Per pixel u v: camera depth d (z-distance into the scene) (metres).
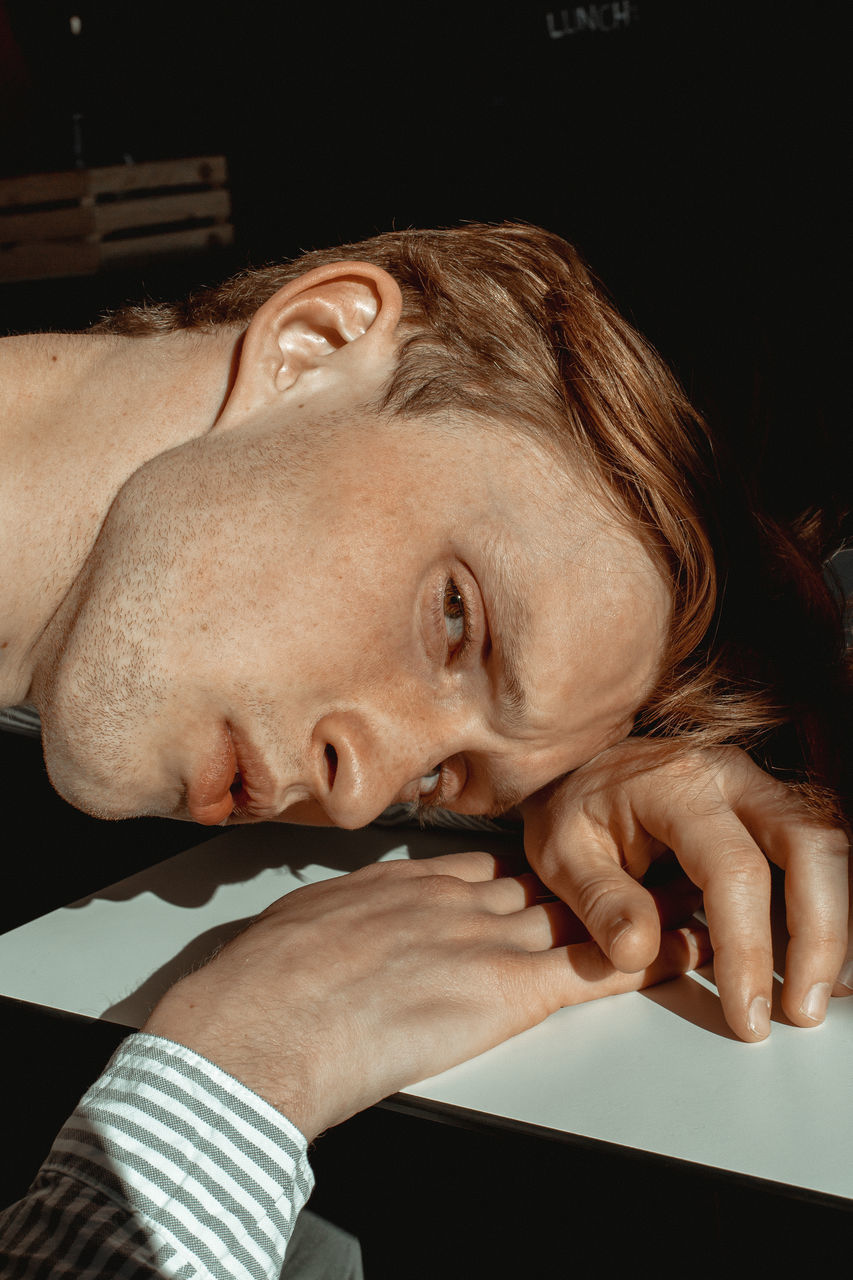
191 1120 0.71
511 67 3.69
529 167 3.74
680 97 3.28
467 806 1.06
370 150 4.10
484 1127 0.74
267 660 0.89
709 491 1.04
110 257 3.71
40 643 1.09
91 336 1.17
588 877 0.91
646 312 1.16
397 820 1.25
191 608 0.91
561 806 0.99
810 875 0.85
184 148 4.28
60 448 1.07
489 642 0.92
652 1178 0.69
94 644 0.94
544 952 0.89
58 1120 1.10
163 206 3.76
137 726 0.93
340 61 4.03
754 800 0.93
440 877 0.98
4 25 3.88
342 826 0.93
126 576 0.94
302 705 0.91
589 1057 0.81
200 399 1.08
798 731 1.05
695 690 1.03
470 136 3.90
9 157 4.07
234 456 0.97
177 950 0.98
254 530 0.92
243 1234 0.70
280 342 1.04
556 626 0.90
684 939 0.93
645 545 0.95
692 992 0.90
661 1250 1.15
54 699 0.97
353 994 0.80
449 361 1.00
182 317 1.23
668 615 0.98
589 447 0.96
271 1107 0.72
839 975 0.87
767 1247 1.05
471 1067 0.81
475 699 0.94
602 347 1.02
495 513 0.91
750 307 1.26
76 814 1.87
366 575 0.90
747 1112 0.73
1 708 1.16
